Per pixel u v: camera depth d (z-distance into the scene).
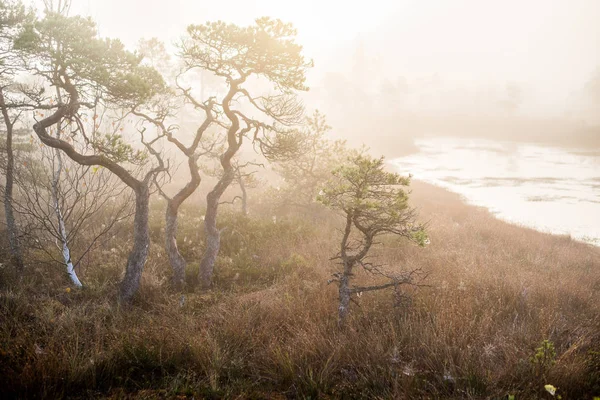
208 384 3.63
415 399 3.44
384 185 4.74
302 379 3.66
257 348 4.47
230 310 5.55
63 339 4.43
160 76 6.27
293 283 6.72
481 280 6.93
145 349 4.16
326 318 5.25
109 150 5.84
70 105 5.62
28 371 3.44
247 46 6.50
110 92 5.76
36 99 6.01
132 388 3.62
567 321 5.45
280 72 6.93
